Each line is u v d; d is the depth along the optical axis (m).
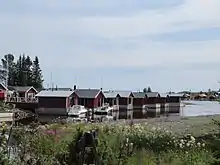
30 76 133.25
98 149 10.87
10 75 130.00
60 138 12.48
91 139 10.85
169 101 113.75
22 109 72.31
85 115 69.62
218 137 14.78
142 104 99.44
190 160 11.15
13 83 129.75
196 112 85.81
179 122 34.38
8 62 129.25
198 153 11.70
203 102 159.62
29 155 9.85
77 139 11.41
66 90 79.69
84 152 10.72
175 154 11.95
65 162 10.60
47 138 12.33
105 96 86.56
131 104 96.75
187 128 22.98
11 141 10.84
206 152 11.86
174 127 24.81
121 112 91.81
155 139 14.27
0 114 40.25
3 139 8.23
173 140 14.38
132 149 11.79
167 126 24.86
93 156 10.70
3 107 51.62
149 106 102.31
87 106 79.31
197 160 11.13
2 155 7.81
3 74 120.56
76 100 77.69
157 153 12.37
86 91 81.06
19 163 8.46
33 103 74.06
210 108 110.19
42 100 73.44
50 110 72.56
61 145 11.50
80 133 11.63
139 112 93.88
